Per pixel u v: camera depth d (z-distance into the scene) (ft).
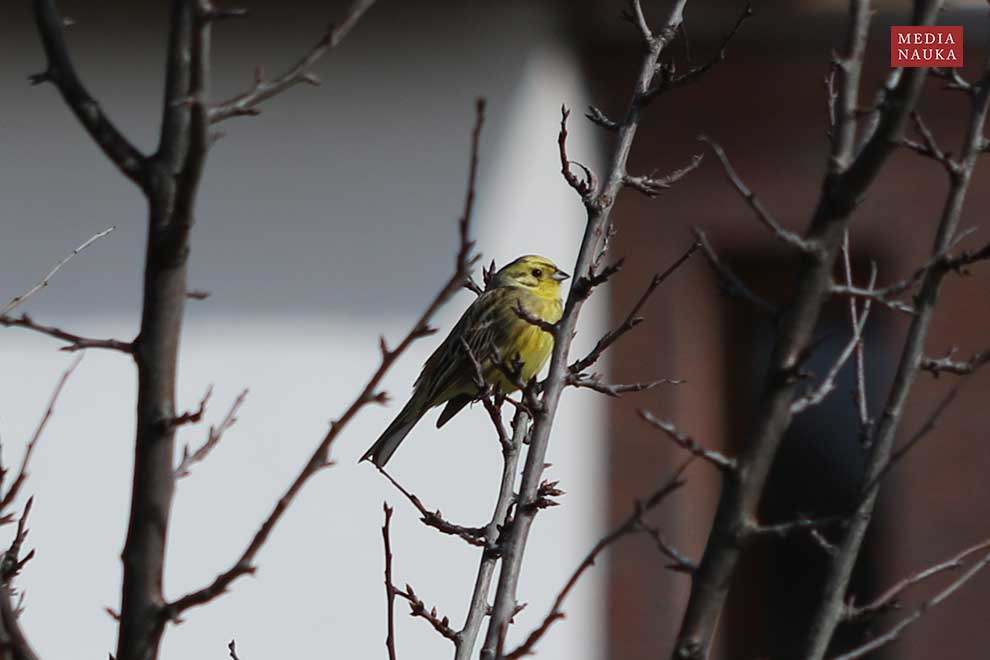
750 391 45.98
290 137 45.19
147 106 45.29
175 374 14.61
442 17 45.27
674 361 44.80
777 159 46.01
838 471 45.75
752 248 45.70
